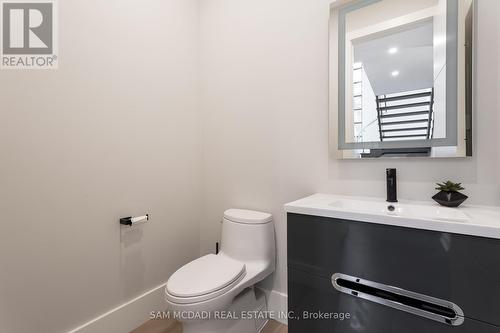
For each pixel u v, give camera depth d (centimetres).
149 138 162
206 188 198
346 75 132
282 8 155
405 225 89
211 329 124
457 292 81
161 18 169
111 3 141
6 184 106
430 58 112
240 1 173
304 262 114
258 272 139
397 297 93
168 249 175
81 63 129
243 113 174
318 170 144
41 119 115
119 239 146
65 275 123
